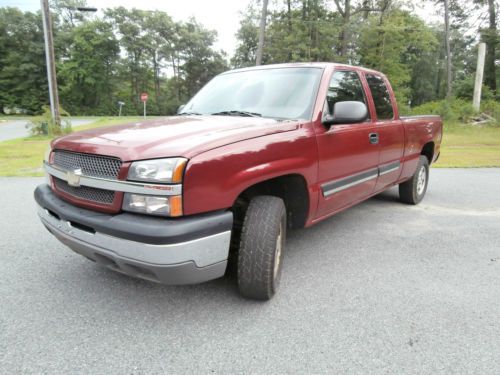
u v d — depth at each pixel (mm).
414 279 3135
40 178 7418
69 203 2504
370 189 4125
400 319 2518
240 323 2463
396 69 27703
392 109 4555
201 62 68812
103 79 59781
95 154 2299
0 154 10820
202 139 2297
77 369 2012
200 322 2471
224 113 3371
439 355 2146
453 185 7121
